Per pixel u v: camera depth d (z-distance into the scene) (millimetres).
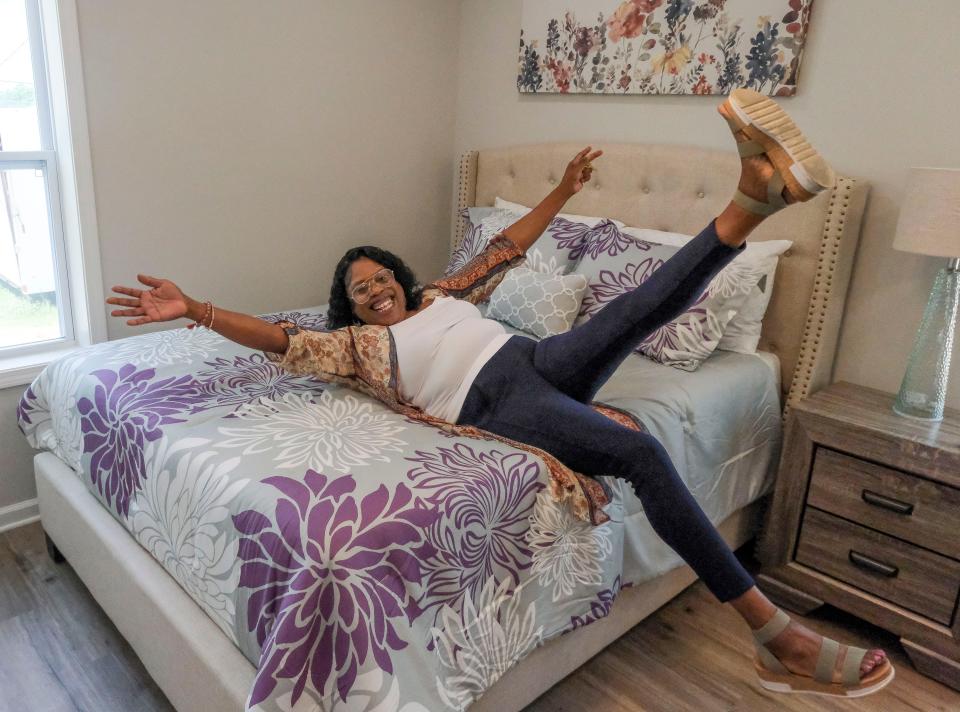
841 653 1514
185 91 2600
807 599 2184
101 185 2473
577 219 2756
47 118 2475
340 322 2014
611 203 2867
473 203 3400
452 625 1383
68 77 2320
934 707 1862
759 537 2412
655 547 1902
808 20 2340
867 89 2275
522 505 1527
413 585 1321
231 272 2885
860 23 2256
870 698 1882
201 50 2607
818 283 2320
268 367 2078
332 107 3035
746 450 2242
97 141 2432
